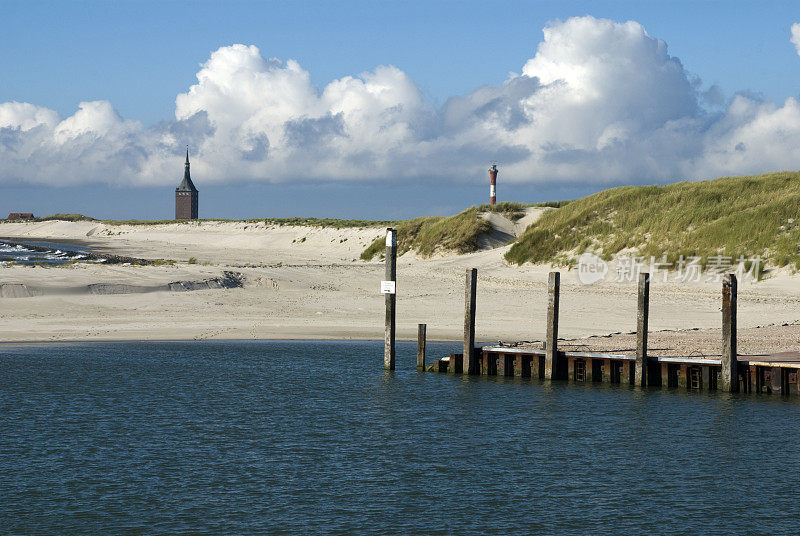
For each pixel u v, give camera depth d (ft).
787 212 211.61
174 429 85.10
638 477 71.15
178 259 328.49
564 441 82.33
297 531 58.75
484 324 166.40
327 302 189.88
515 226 308.40
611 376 110.83
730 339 103.04
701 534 59.16
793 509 63.98
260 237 481.87
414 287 210.18
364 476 70.69
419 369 120.26
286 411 94.07
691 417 91.86
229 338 149.79
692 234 219.20
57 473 70.08
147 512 61.72
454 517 61.67
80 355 129.49
